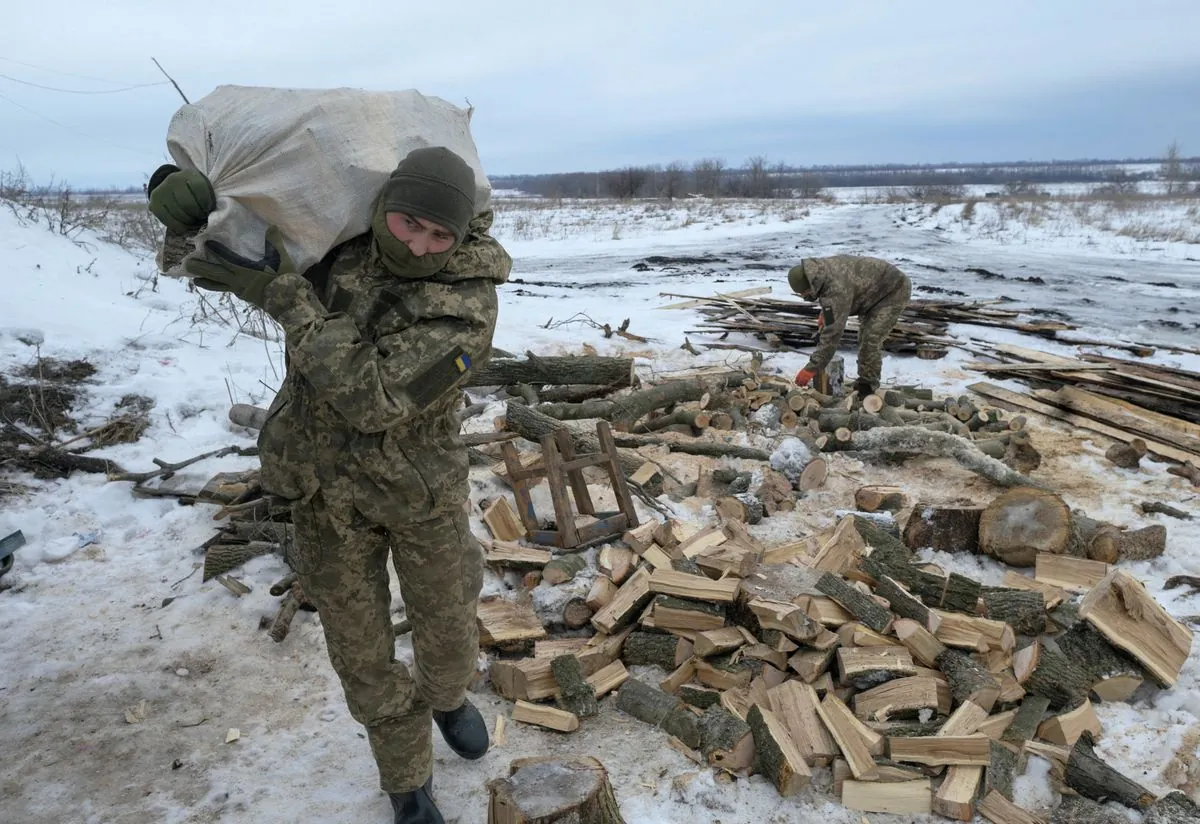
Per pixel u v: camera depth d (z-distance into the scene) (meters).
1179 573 4.36
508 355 7.31
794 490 5.44
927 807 2.78
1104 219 28.09
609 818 2.36
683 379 6.89
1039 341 9.95
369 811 2.77
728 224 29.95
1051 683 3.20
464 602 2.38
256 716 3.25
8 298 7.43
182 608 3.94
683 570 3.73
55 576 4.22
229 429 6.06
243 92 2.12
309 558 2.30
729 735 2.96
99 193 18.83
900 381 8.23
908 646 3.34
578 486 4.57
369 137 2.00
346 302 2.06
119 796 2.83
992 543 4.41
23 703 3.29
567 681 3.25
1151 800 2.74
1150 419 6.93
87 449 5.57
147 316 8.09
